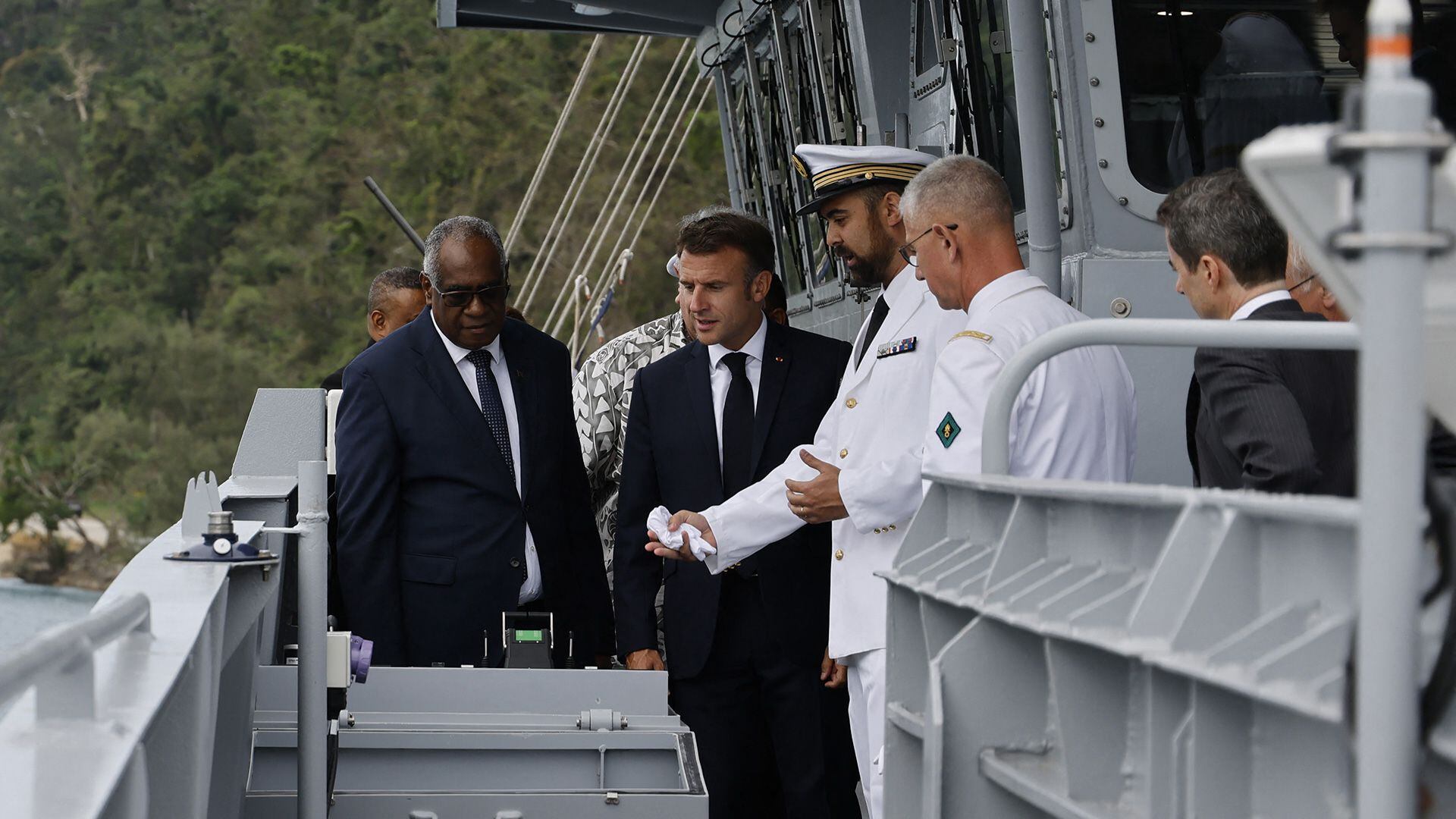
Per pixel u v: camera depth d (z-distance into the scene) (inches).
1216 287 173.9
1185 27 245.6
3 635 2338.8
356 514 252.1
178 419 3951.8
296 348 3944.4
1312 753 91.7
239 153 4286.4
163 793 112.3
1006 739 124.6
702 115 2940.5
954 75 303.4
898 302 239.5
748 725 263.3
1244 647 91.2
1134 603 106.1
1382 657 65.1
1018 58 237.1
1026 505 124.8
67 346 4089.6
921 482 220.7
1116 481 198.4
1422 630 75.6
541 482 261.1
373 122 4111.7
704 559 246.4
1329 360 164.7
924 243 206.8
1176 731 101.8
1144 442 242.7
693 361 269.9
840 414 243.6
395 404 256.5
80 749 81.5
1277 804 94.7
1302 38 247.0
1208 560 96.4
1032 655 125.3
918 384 229.5
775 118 459.2
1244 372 160.2
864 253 247.4
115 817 80.6
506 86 3668.8
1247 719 96.7
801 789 257.6
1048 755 124.1
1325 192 66.3
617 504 273.4
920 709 147.7
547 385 266.1
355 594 250.7
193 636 106.3
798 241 442.9
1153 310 245.6
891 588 149.1
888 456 229.1
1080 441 192.7
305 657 158.4
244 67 4370.1
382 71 4222.4
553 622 246.5
